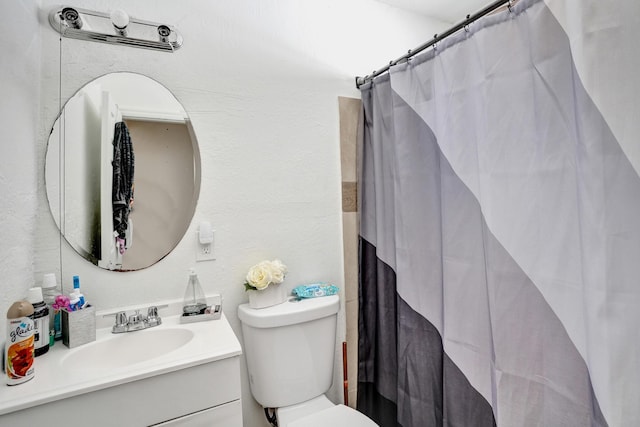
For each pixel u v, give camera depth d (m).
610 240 0.72
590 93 0.74
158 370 0.85
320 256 1.60
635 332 0.70
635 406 0.69
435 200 1.28
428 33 1.97
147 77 1.25
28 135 1.00
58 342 1.03
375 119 1.58
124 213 1.20
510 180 0.96
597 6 0.74
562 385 0.87
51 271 1.09
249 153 1.43
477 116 1.06
